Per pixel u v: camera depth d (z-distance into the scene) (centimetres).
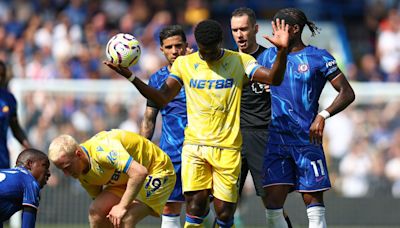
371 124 5266
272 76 2758
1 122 3859
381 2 7981
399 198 5200
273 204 3083
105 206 2859
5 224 5044
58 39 6662
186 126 3064
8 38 6756
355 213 5191
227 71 2897
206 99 2906
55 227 5016
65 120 5228
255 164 3325
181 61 2945
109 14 7281
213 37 2828
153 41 6769
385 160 5234
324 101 5062
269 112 3325
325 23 7838
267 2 7975
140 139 2900
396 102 5291
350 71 6919
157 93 2869
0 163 3847
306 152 3041
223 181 2920
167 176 2953
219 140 2911
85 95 5250
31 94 5241
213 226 3188
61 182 5144
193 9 7525
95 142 2805
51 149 2717
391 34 7344
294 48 3073
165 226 3375
